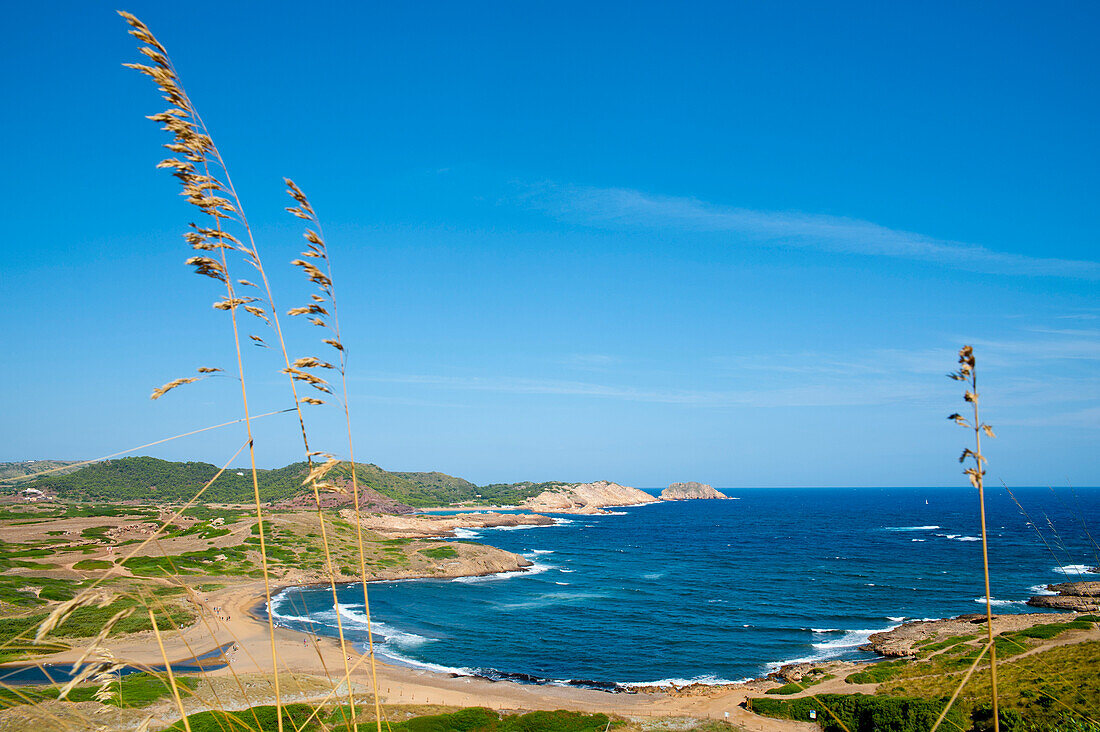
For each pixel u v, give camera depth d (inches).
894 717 1275.8
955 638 2142.0
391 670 1984.5
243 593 2906.0
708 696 1760.6
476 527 7800.2
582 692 1828.2
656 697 1770.4
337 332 215.6
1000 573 3563.0
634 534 6953.7
